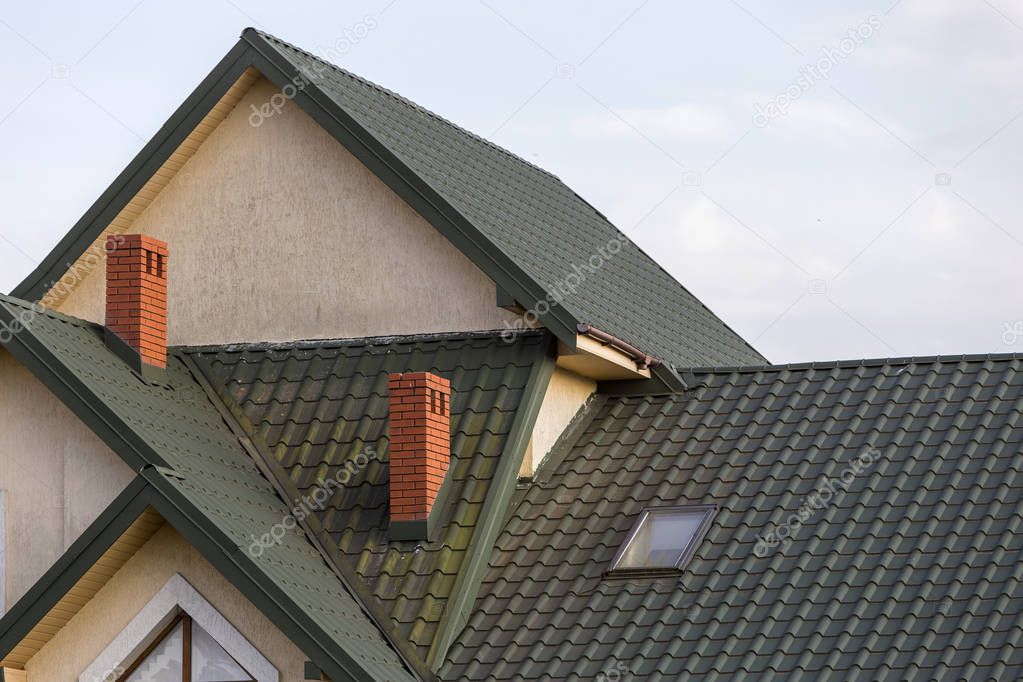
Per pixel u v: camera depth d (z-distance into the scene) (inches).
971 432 1282.0
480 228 1365.7
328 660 1107.3
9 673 1151.0
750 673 1126.4
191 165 1475.1
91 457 1230.9
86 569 1135.6
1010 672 1075.9
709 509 1270.9
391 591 1232.8
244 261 1456.7
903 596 1154.7
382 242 1423.5
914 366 1368.1
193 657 1174.3
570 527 1296.8
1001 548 1168.2
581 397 1419.8
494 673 1180.5
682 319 1674.5
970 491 1222.9
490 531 1278.3
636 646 1175.0
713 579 1209.4
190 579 1169.4
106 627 1170.0
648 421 1395.2
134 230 1483.8
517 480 1333.7
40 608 1136.8
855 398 1352.1
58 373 1187.9
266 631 1155.9
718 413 1382.9
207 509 1144.2
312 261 1440.7
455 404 1339.8
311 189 1446.9
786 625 1157.1
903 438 1291.8
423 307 1406.3
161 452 1176.8
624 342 1363.2
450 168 1515.7
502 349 1366.9
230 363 1411.2
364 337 1417.3
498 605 1239.5
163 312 1350.9
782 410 1359.5
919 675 1091.9
